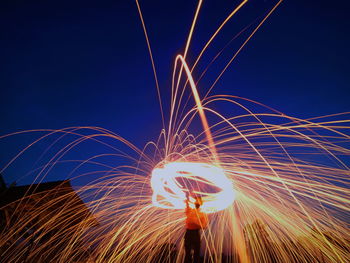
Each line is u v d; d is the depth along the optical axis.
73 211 7.51
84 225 7.06
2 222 6.57
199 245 4.84
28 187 6.95
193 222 4.90
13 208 6.75
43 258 6.67
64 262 6.64
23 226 6.73
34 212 7.07
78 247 6.75
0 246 6.20
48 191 6.96
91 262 6.23
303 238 5.57
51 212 7.05
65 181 7.00
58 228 7.29
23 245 6.54
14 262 6.21
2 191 6.85
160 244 6.20
